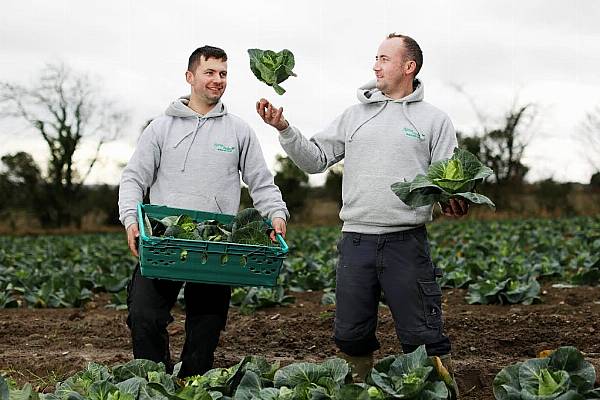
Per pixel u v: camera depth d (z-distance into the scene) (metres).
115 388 4.34
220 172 5.80
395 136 5.30
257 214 5.59
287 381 4.43
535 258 14.05
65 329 9.07
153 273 5.01
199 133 5.80
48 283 11.48
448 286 11.88
